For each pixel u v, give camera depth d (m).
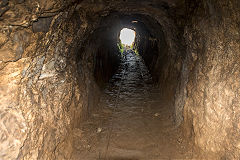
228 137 3.53
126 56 21.95
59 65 4.40
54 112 4.18
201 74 4.61
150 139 5.96
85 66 7.30
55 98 4.29
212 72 4.09
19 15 2.52
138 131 6.46
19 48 2.76
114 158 5.00
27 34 2.83
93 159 4.89
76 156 4.92
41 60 3.44
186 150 5.05
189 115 5.23
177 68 7.59
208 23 4.33
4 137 2.73
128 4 6.46
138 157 5.06
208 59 4.31
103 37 9.95
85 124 6.50
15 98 2.95
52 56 3.91
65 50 4.66
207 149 4.15
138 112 7.97
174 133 6.03
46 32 3.27
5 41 2.54
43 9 2.89
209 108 4.08
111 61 13.38
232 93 3.49
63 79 4.69
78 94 5.95
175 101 6.78
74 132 5.57
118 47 18.89
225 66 3.75
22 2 2.45
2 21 2.41
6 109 2.83
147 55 16.88
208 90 4.16
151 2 6.02
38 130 3.48
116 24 12.22
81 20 5.12
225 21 3.71
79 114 6.11
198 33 4.84
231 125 3.47
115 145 5.64
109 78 12.44
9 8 2.35
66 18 3.99
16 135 2.89
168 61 9.36
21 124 3.00
